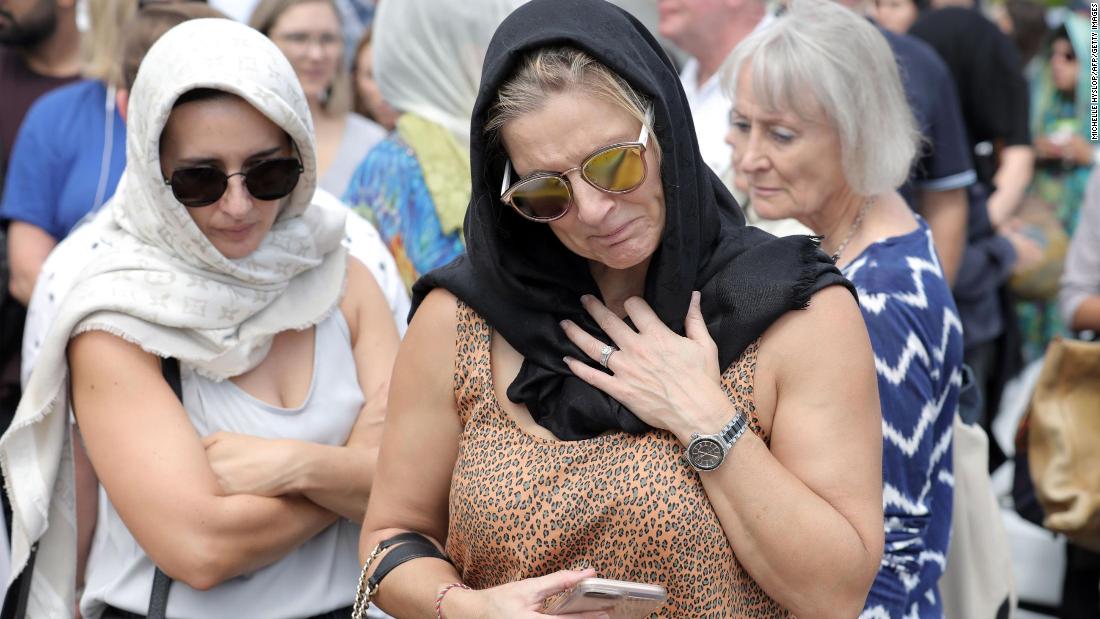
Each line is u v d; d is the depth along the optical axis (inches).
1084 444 151.6
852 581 83.7
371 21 262.5
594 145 80.6
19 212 179.8
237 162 102.8
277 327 108.6
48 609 109.6
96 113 181.9
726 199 92.5
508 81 81.9
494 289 88.6
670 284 85.0
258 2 195.6
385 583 92.4
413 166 153.4
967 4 232.5
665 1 165.2
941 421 113.2
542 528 85.6
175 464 102.8
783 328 84.9
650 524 83.6
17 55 208.1
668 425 83.6
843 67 112.0
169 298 104.3
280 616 107.7
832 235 119.0
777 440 85.5
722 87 121.8
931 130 170.9
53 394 104.5
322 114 198.7
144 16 138.4
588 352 86.9
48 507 106.8
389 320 117.4
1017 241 216.8
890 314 107.3
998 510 127.0
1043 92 270.8
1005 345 194.1
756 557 83.8
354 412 112.4
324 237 112.4
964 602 125.0
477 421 89.5
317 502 106.7
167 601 104.4
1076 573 161.6
